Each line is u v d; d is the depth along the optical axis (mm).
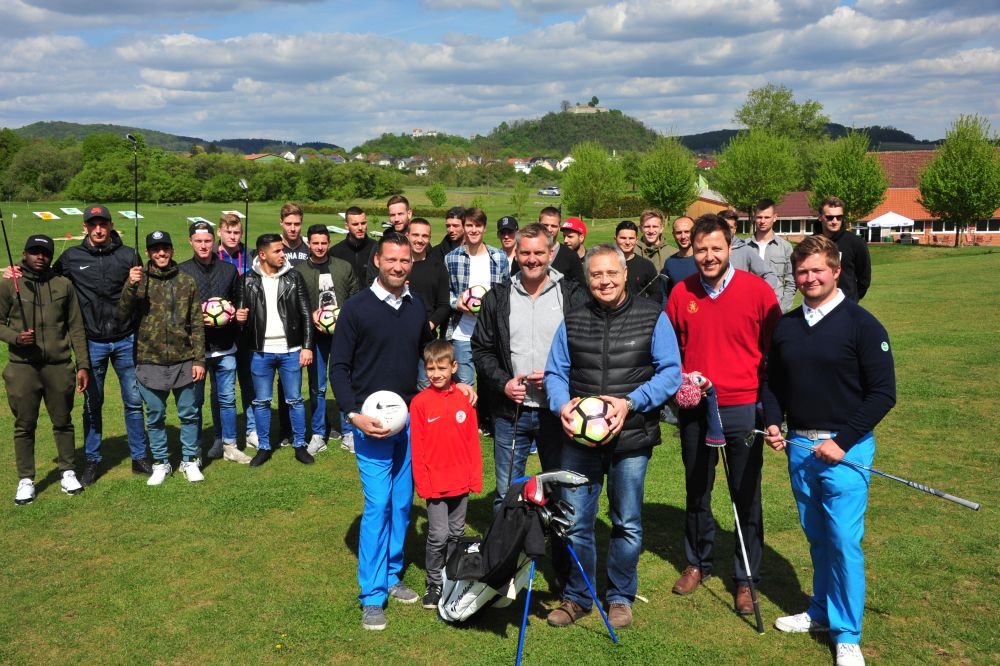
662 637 4727
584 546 4914
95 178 87938
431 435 5125
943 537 5828
